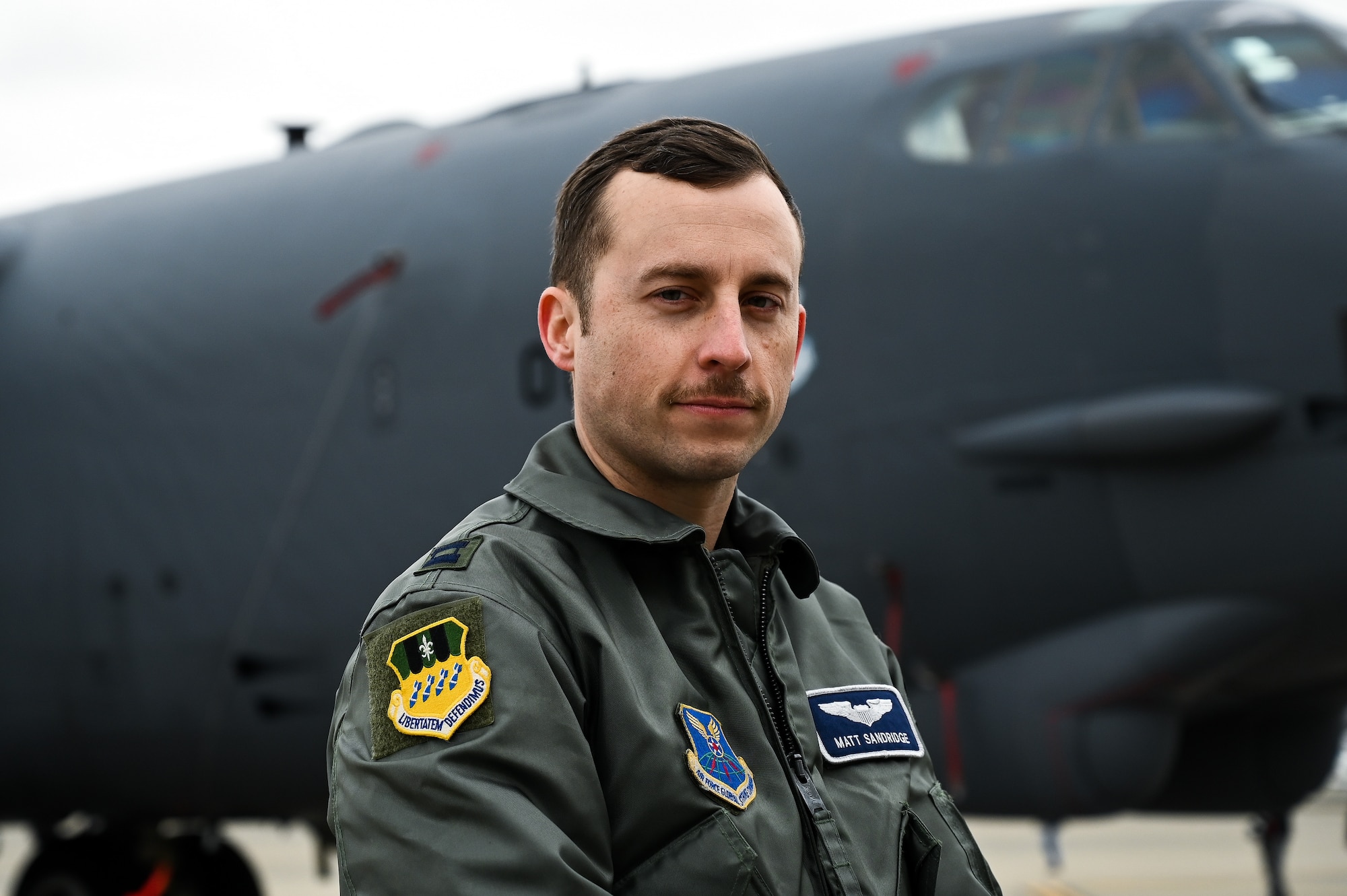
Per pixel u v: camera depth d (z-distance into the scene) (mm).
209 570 7102
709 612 1464
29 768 7879
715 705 1420
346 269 6898
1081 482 5195
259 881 9281
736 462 1461
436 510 6426
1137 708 5250
